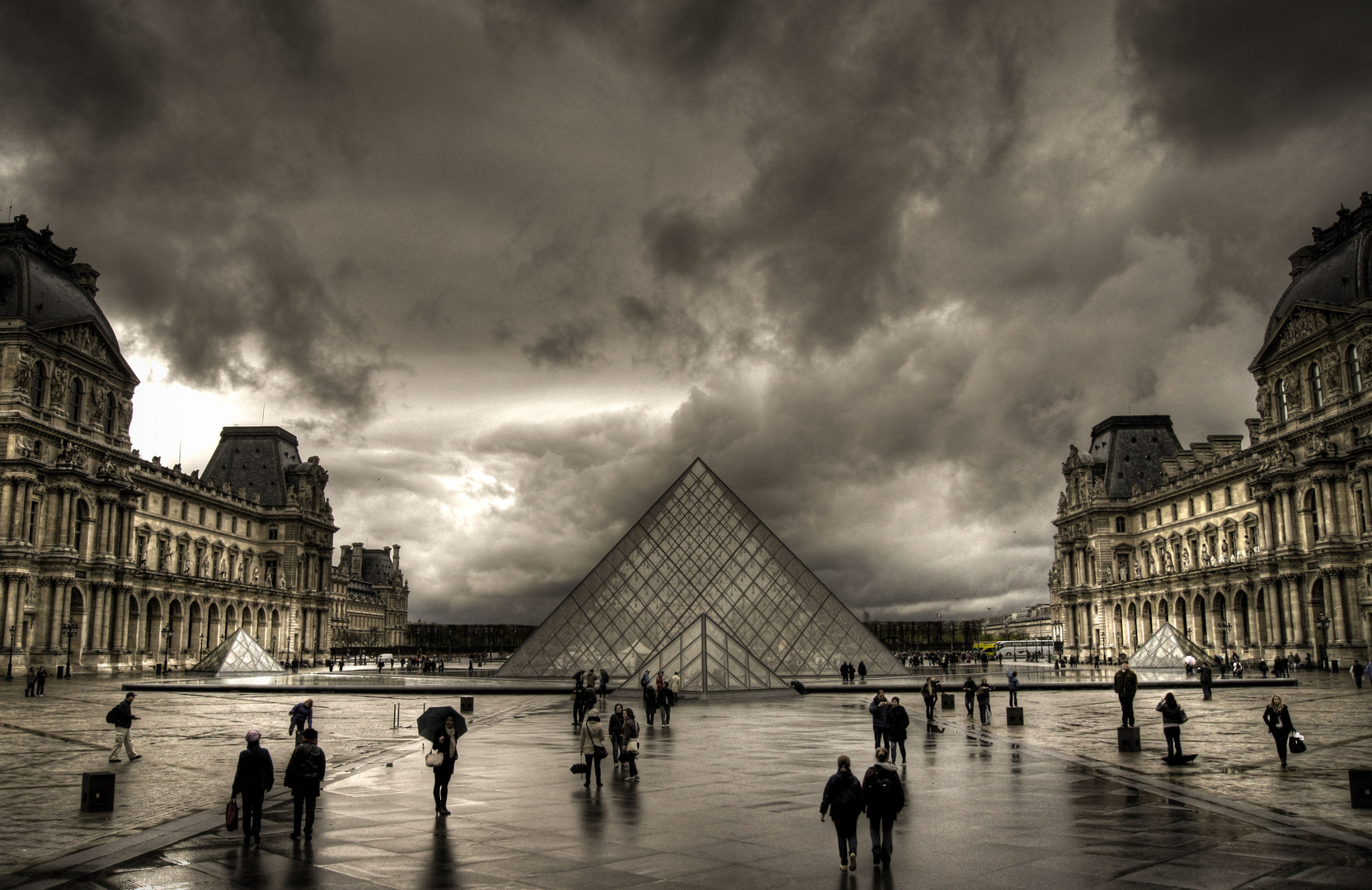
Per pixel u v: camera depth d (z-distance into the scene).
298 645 174.25
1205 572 137.50
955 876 17.78
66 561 103.94
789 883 17.31
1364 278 102.62
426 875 17.94
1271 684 80.19
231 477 177.50
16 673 97.88
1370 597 98.62
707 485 91.00
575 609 85.69
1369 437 98.19
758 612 83.88
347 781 29.48
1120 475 177.00
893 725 31.50
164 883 17.55
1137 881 17.34
